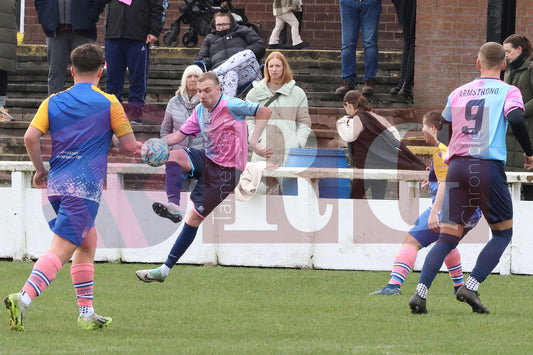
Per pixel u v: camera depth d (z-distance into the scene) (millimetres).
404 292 23828
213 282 24969
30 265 27422
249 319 19703
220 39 36031
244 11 51656
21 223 28438
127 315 20047
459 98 20812
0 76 36781
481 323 19422
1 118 37406
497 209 20609
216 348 16375
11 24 36250
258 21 56000
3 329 18062
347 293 23469
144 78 35781
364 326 18969
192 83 30812
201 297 22562
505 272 27375
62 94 18234
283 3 46875
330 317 20016
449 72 39656
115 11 34906
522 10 38344
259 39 36125
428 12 39625
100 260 28453
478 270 20797
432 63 39688
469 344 17109
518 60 30062
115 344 16703
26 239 28500
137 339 17297
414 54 39875
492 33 35750
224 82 33625
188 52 45406
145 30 35250
